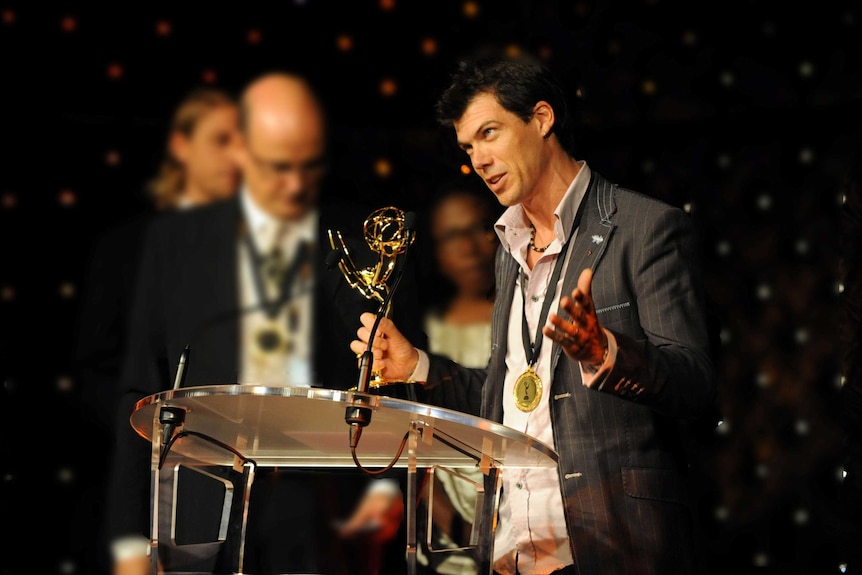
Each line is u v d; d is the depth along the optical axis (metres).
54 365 11.65
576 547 5.99
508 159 6.69
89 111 12.14
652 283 6.21
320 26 12.41
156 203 11.83
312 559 8.38
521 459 5.23
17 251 11.76
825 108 11.40
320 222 10.46
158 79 12.20
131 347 9.41
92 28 12.17
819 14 11.38
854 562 10.62
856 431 10.65
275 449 5.71
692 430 11.24
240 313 9.51
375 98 12.36
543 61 12.27
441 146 12.20
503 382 6.81
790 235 11.38
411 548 4.72
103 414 11.48
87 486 11.47
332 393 4.48
